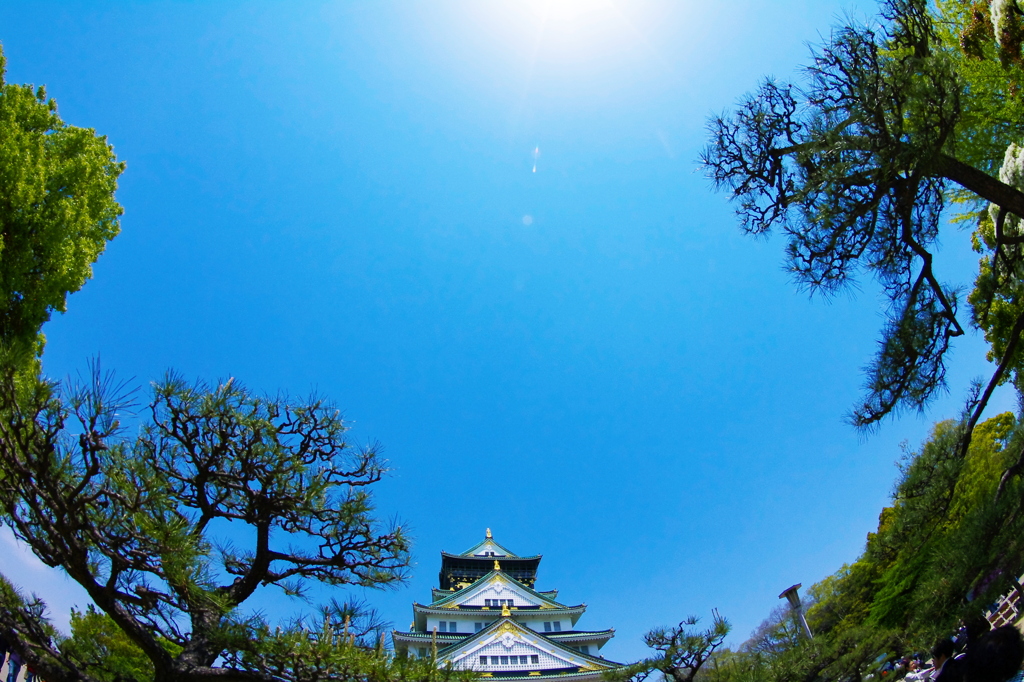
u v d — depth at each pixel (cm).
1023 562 708
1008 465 894
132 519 617
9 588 588
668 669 1548
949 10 1452
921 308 887
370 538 798
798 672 1388
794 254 856
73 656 635
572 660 3756
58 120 1669
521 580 5775
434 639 700
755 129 873
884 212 820
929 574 849
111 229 1712
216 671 600
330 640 615
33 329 1405
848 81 773
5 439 540
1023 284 1029
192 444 740
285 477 745
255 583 770
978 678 473
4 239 1372
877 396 906
